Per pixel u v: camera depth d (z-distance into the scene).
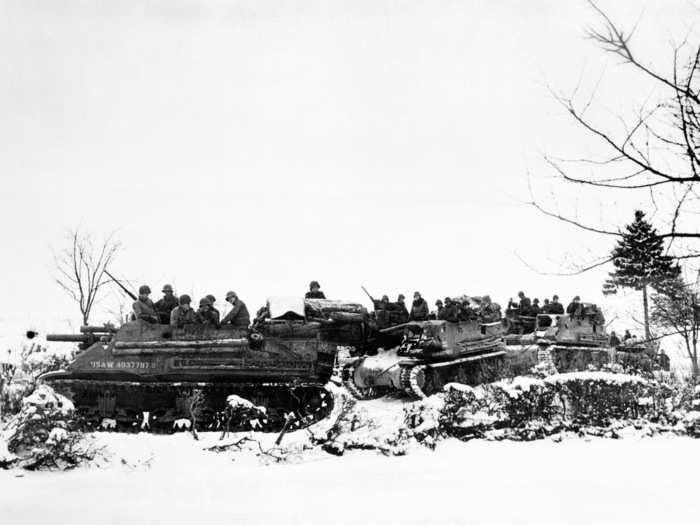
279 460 12.60
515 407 15.41
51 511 8.61
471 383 24.72
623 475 10.53
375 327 24.86
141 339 18.89
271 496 9.42
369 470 11.49
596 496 9.00
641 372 19.28
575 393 15.64
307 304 21.16
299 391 19.66
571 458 12.41
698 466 11.22
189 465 12.09
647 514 7.92
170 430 18.66
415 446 13.93
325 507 8.66
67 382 18.50
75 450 12.02
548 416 15.52
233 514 8.35
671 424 15.76
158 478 10.75
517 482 10.16
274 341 19.44
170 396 19.05
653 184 4.93
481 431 15.04
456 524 7.71
